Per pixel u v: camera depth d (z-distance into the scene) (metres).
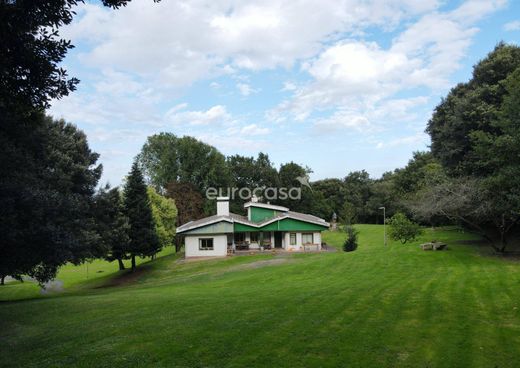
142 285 27.83
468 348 7.61
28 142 16.83
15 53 5.88
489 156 19.16
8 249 10.66
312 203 66.50
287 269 23.06
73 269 46.53
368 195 81.31
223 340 8.34
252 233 45.44
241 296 14.30
